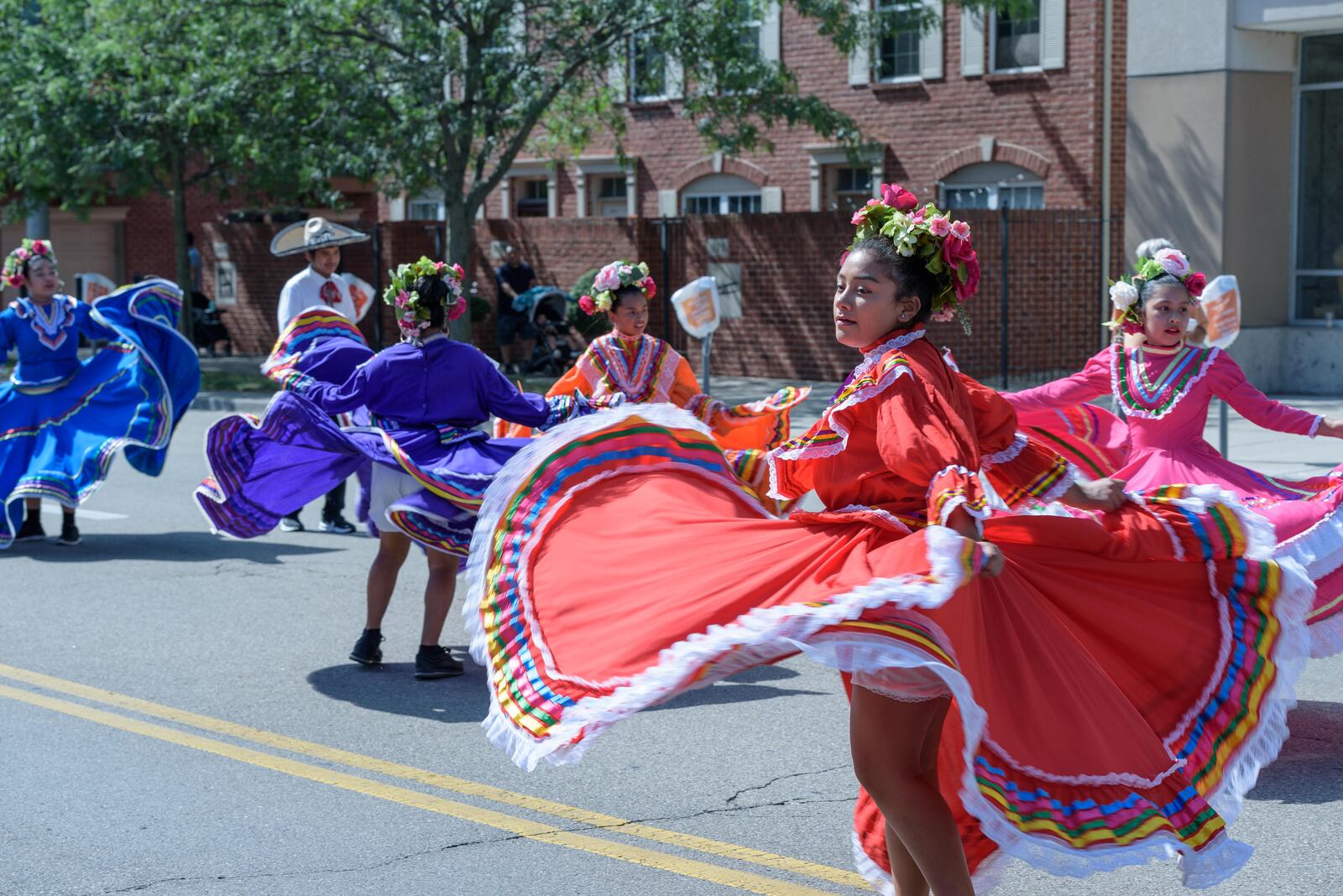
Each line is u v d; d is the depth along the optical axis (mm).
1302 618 3961
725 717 6375
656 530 4078
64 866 4699
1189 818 3713
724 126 23719
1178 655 3918
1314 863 4645
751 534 3896
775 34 23781
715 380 21125
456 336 20656
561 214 27188
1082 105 20609
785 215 20734
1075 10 20562
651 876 4590
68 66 21453
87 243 31391
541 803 5297
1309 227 17719
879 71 22703
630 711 3561
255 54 19234
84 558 10078
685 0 18859
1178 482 6684
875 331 3764
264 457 7156
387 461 6660
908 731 3547
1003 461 3773
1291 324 17953
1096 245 20438
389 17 18984
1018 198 21547
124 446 10188
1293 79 17547
